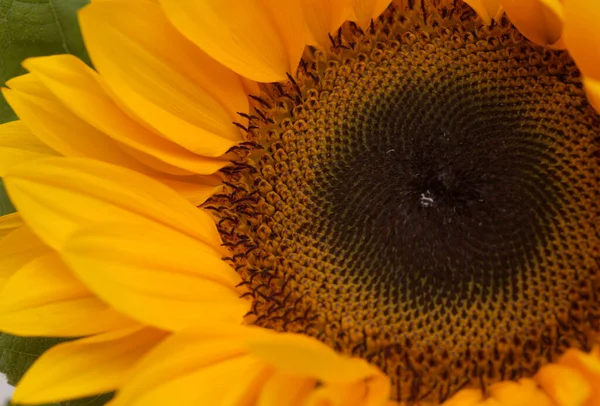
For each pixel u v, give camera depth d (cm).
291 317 33
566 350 31
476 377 32
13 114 36
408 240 33
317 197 34
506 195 33
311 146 35
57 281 31
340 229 33
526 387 30
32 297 31
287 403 30
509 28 34
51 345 35
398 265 33
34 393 30
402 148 34
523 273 32
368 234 33
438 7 35
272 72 34
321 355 28
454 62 34
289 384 30
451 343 32
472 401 30
